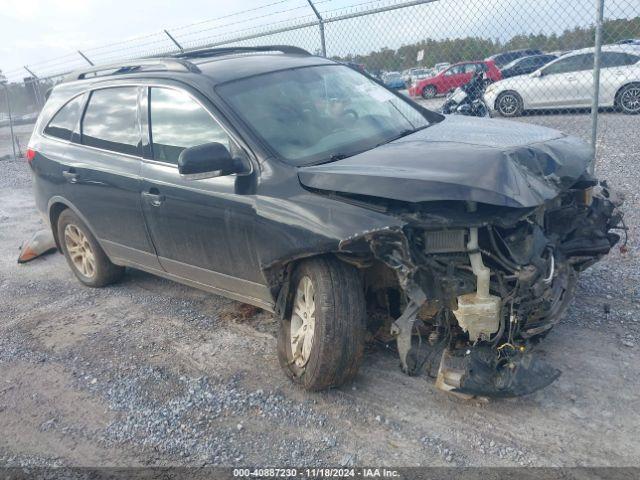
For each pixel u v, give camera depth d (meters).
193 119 4.34
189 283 4.77
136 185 4.70
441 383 3.32
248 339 4.57
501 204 3.09
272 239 3.69
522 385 3.24
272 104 4.27
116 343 4.75
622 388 3.50
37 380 4.31
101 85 5.35
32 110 19.81
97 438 3.56
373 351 4.12
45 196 5.87
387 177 3.32
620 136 10.67
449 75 12.17
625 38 7.28
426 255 3.30
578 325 4.26
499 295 3.27
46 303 5.78
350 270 3.53
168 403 3.83
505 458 3.02
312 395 3.73
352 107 4.54
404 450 3.16
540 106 12.87
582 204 4.15
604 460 2.94
